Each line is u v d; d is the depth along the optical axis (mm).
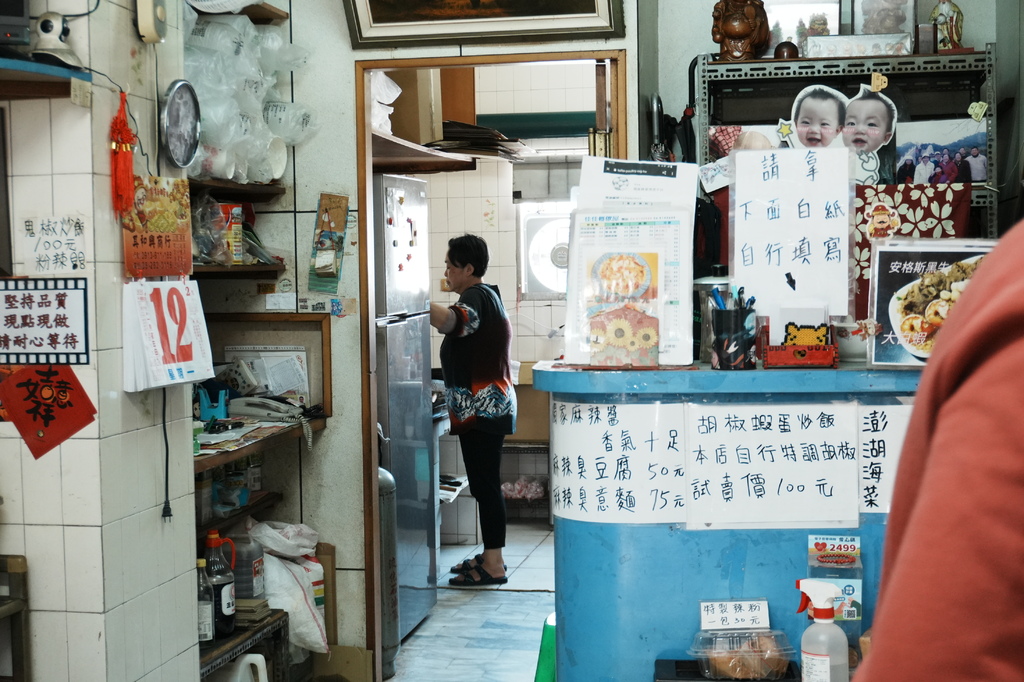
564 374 2092
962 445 490
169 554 2727
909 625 486
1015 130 3346
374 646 3814
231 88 3293
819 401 2072
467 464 5082
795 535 2088
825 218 2201
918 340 2021
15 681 2438
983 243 2018
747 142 3285
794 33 3490
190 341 2744
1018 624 467
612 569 2109
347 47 3721
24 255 2412
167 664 2713
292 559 3740
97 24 2391
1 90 2307
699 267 2863
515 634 4422
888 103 3227
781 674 2012
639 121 3516
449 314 4617
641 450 2088
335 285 3801
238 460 3543
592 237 2186
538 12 3510
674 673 2029
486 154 4941
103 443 2414
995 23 3637
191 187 3414
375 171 5156
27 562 2445
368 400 3809
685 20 3811
